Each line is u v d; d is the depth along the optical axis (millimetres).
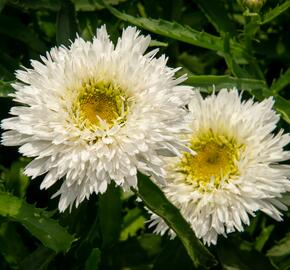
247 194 470
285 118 507
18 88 444
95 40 453
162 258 505
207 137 493
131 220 530
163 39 555
